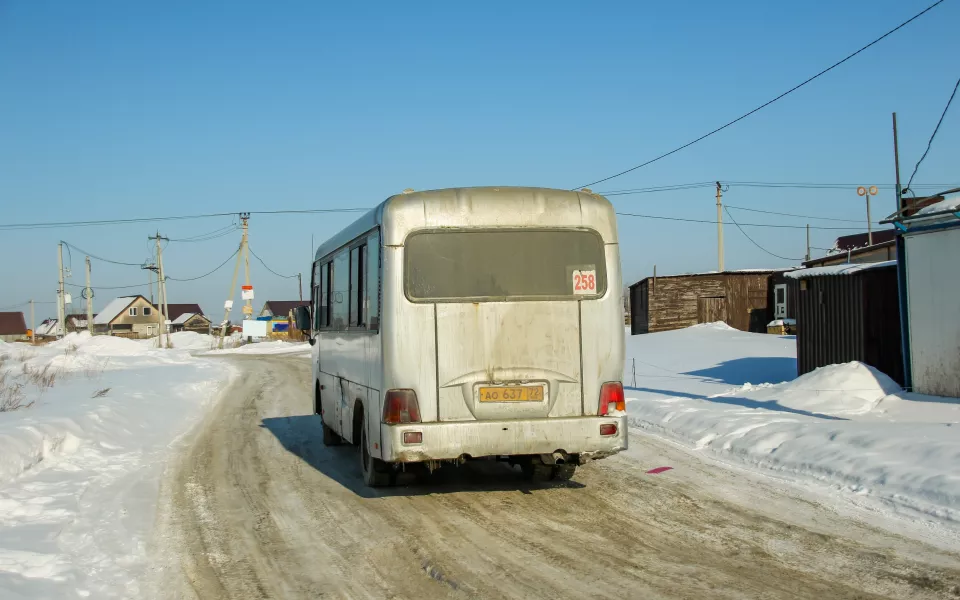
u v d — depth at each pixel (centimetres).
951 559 574
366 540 676
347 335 1007
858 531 652
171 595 544
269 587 560
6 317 11062
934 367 1248
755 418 1153
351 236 970
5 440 985
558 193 802
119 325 11488
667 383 1814
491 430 766
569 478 910
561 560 601
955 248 1211
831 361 1531
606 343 795
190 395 2072
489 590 539
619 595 521
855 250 2691
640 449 1080
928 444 849
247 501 844
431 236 778
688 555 604
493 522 723
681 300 3616
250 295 5756
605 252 803
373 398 828
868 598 503
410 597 531
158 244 5872
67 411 1379
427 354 767
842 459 862
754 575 553
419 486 900
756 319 3594
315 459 1123
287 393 2216
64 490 877
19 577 556
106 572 592
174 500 850
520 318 780
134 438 1302
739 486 835
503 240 786
